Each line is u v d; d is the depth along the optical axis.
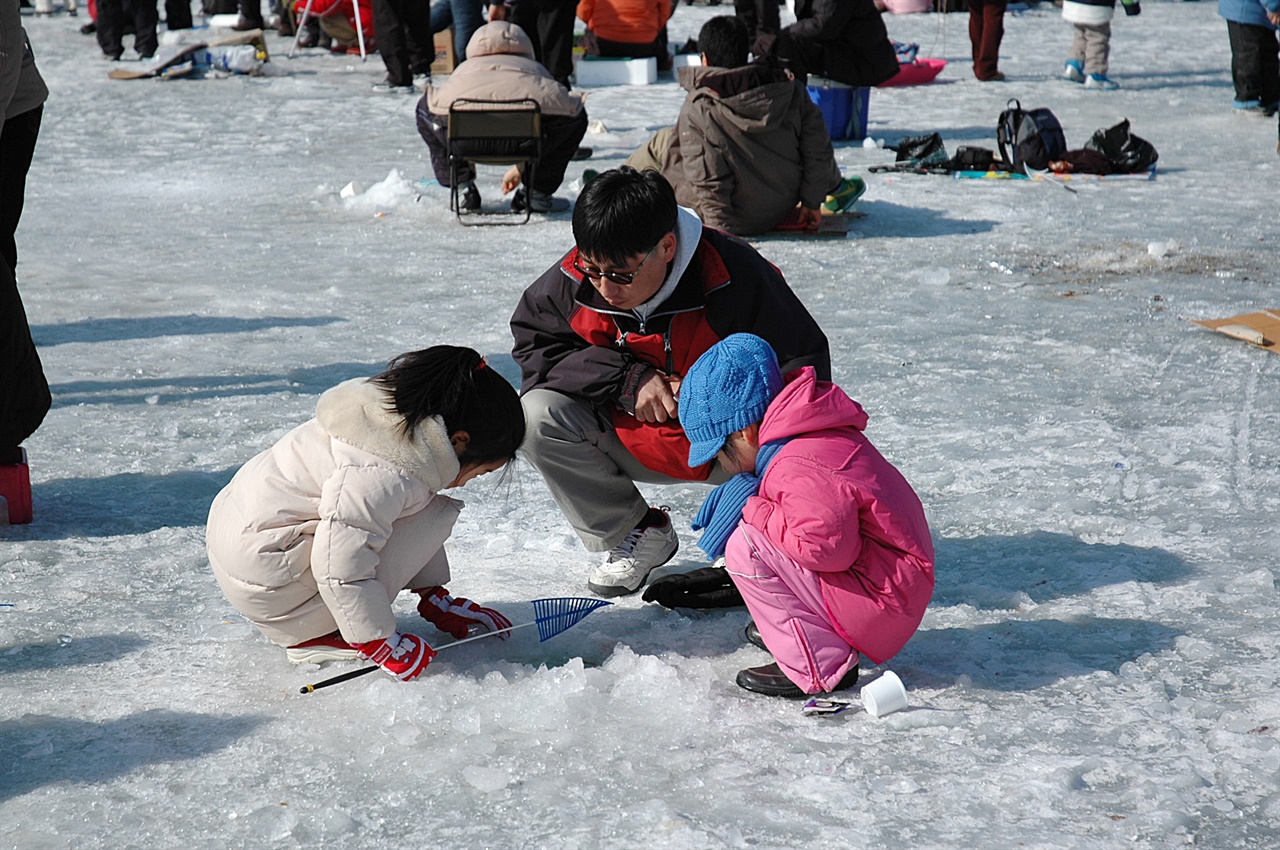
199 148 14.96
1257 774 3.05
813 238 10.45
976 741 3.27
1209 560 4.50
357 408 3.52
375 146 14.86
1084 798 2.97
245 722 3.42
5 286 4.70
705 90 10.09
